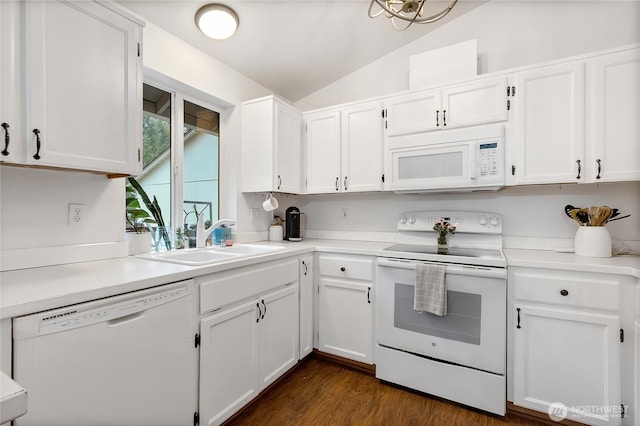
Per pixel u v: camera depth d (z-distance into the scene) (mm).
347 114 2484
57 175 1404
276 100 2387
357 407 1773
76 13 1193
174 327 1272
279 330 1939
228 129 2475
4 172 1250
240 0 1827
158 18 1803
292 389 1943
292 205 3053
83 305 979
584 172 1721
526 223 2148
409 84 2484
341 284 2197
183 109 2168
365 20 2172
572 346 1549
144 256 1658
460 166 2010
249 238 2588
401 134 2234
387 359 1995
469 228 2232
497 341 1679
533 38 2123
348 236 2830
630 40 1884
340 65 2664
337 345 2219
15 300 868
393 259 1993
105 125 1293
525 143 1859
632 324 1432
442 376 1819
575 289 1540
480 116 1972
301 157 2678
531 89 1846
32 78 1063
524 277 1652
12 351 834
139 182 1926
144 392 1156
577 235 1849
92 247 1526
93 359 1004
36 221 1341
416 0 1417
